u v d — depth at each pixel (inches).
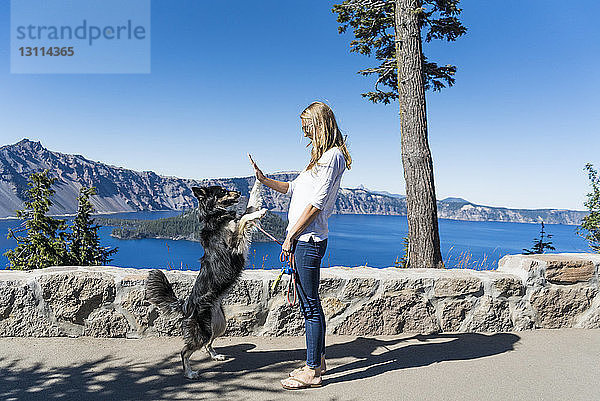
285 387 120.5
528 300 181.3
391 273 178.9
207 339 130.6
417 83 313.0
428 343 162.6
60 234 973.8
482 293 177.9
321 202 112.7
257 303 166.6
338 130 120.1
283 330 167.9
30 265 916.6
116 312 158.9
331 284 169.2
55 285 154.9
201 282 134.7
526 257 188.5
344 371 134.4
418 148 308.7
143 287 160.1
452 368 137.1
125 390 117.4
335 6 410.3
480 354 150.8
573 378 130.3
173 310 136.2
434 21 416.8
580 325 184.7
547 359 146.3
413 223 309.1
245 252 137.3
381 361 143.3
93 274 158.1
